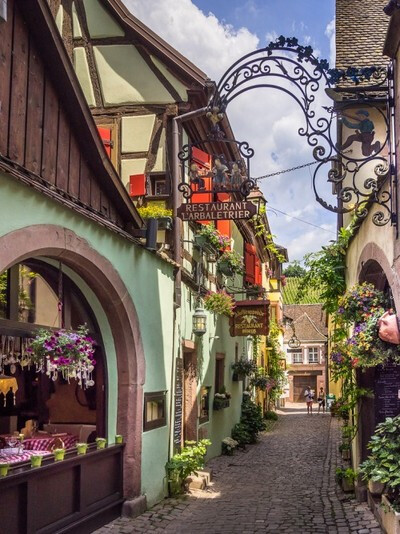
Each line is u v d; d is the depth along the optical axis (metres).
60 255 6.37
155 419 8.85
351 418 10.39
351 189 6.22
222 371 15.15
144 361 8.25
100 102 11.25
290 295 45.06
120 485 7.79
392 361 8.11
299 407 38.69
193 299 11.82
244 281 19.00
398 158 5.90
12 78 5.62
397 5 5.49
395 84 6.02
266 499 9.20
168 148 10.96
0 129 5.39
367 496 8.24
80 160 6.96
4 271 5.36
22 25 5.86
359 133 6.28
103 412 7.72
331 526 7.35
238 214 7.48
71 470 6.60
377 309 7.36
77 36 11.43
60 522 6.29
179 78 11.09
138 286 8.30
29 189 5.65
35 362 6.13
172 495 9.23
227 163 7.56
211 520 7.81
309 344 45.81
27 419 7.95
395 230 6.05
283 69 6.47
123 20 11.25
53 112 6.38
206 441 10.22
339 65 9.72
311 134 6.33
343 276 10.35
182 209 7.57
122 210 7.96
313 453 14.98
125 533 7.02
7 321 5.73
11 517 5.51
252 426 17.31
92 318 7.64
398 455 6.53
